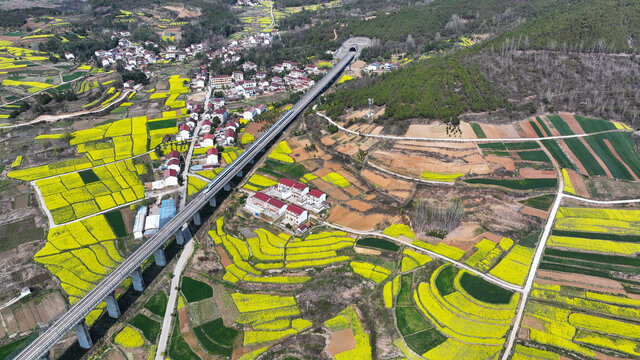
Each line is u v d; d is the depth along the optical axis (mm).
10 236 147375
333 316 115000
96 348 106500
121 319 114688
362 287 124500
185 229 152000
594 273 126375
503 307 115375
